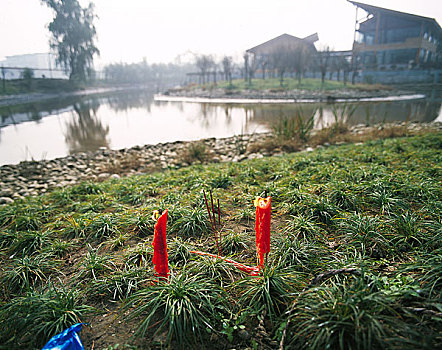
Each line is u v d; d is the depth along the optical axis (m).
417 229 3.58
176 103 38.72
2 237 4.59
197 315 2.65
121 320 2.79
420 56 50.44
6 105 37.84
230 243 3.94
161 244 2.84
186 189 6.14
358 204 4.59
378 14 50.19
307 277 3.10
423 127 14.11
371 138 11.88
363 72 51.78
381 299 2.30
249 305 2.77
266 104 33.38
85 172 10.14
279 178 6.45
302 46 54.94
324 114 23.28
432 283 2.61
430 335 2.08
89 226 4.68
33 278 3.61
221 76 73.31
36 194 8.05
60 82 58.31
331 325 2.25
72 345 2.45
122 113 28.31
